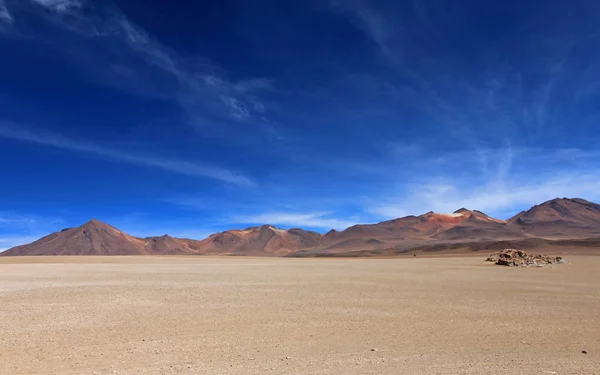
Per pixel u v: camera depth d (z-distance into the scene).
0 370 10.46
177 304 20.50
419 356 11.58
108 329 15.06
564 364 10.76
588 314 18.36
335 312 18.44
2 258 100.75
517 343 13.16
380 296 23.73
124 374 10.07
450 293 25.34
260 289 26.91
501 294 25.06
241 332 14.61
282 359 11.29
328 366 10.59
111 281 32.28
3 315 17.61
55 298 22.42
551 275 40.59
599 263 61.78
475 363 10.84
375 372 10.03
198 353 11.94
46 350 12.31
